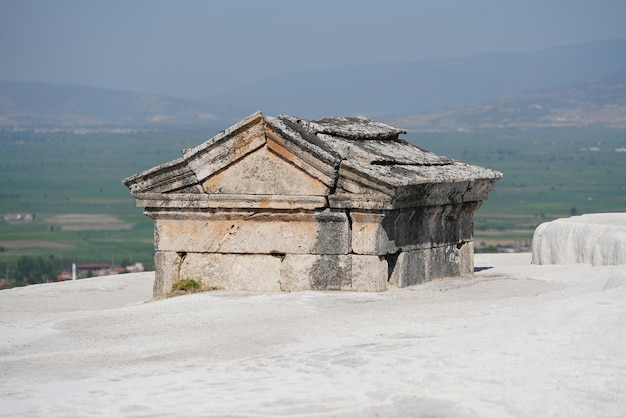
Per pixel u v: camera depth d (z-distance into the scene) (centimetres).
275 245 2747
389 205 2622
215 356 2028
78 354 2109
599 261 3209
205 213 2786
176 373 1908
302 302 2536
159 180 2812
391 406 1669
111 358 2062
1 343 2241
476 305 2416
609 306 1956
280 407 1678
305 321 2306
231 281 2786
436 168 2900
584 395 1647
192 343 2148
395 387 1752
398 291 2697
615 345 1784
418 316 2298
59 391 1814
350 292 2664
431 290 2725
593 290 2395
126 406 1706
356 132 2902
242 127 2708
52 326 2411
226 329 2259
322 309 2452
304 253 2723
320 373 1848
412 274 2809
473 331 2045
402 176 2656
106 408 1703
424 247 2872
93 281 3422
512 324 2025
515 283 2833
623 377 1680
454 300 2550
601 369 1720
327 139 2756
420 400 1688
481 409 1641
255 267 2767
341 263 2695
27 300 3027
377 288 2667
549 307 2052
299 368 1884
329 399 1709
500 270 3256
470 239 3103
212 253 2803
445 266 2983
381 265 2675
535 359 1806
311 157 2658
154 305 2628
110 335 2280
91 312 2600
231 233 2781
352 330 2181
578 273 2977
